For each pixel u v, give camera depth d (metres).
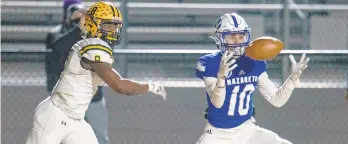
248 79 15.88
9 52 20.95
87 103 15.54
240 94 15.89
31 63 26.09
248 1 32.75
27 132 24.11
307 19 29.80
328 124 24.25
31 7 32.16
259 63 16.00
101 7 15.30
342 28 28.92
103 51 14.99
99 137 20.44
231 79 15.77
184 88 24.02
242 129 16.05
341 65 24.81
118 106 23.91
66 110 15.38
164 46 31.89
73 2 21.22
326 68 24.83
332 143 24.17
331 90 24.17
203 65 15.90
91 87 15.50
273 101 16.14
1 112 24.14
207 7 29.08
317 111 24.23
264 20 30.42
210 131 16.09
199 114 24.03
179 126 24.02
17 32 32.22
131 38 31.89
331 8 29.67
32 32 32.31
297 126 24.19
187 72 26.20
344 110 24.22
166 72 26.45
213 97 15.38
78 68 15.25
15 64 25.98
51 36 21.06
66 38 19.78
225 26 15.59
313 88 24.17
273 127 24.19
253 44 15.38
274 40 15.39
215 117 15.98
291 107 24.19
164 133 23.91
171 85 24.38
